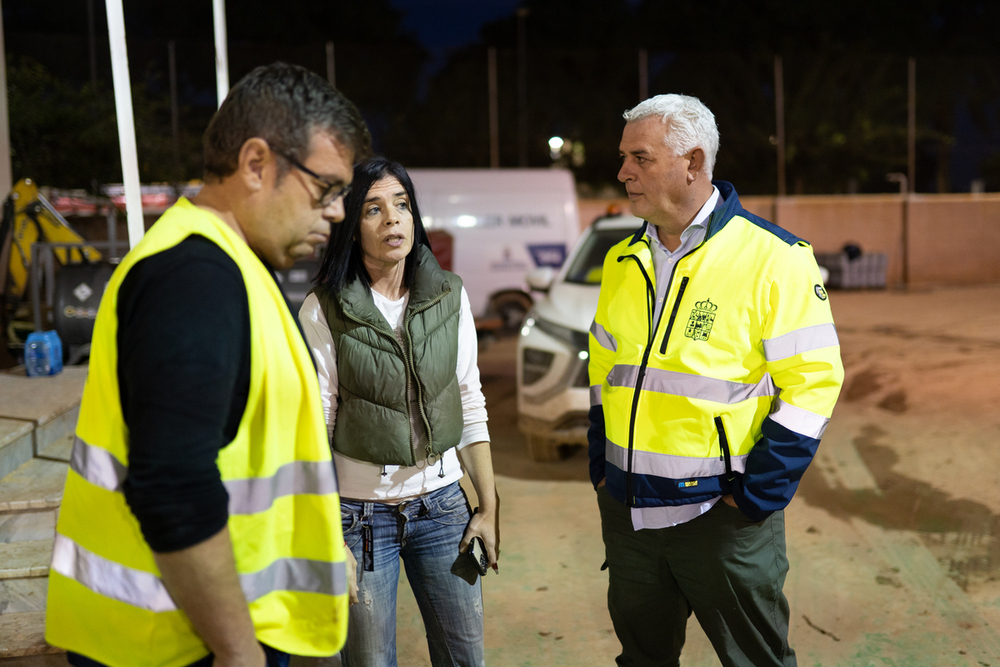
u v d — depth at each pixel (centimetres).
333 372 195
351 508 198
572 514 453
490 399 775
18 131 1201
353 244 195
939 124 2486
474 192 1180
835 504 462
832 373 192
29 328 614
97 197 1259
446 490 205
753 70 2414
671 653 227
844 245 1886
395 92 2144
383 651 197
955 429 616
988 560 381
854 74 2528
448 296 201
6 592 287
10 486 329
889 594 349
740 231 202
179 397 104
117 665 120
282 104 117
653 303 209
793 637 313
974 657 297
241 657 114
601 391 222
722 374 198
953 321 1305
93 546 119
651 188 201
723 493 200
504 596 355
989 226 1988
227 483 117
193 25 2505
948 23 3238
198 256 111
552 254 1195
